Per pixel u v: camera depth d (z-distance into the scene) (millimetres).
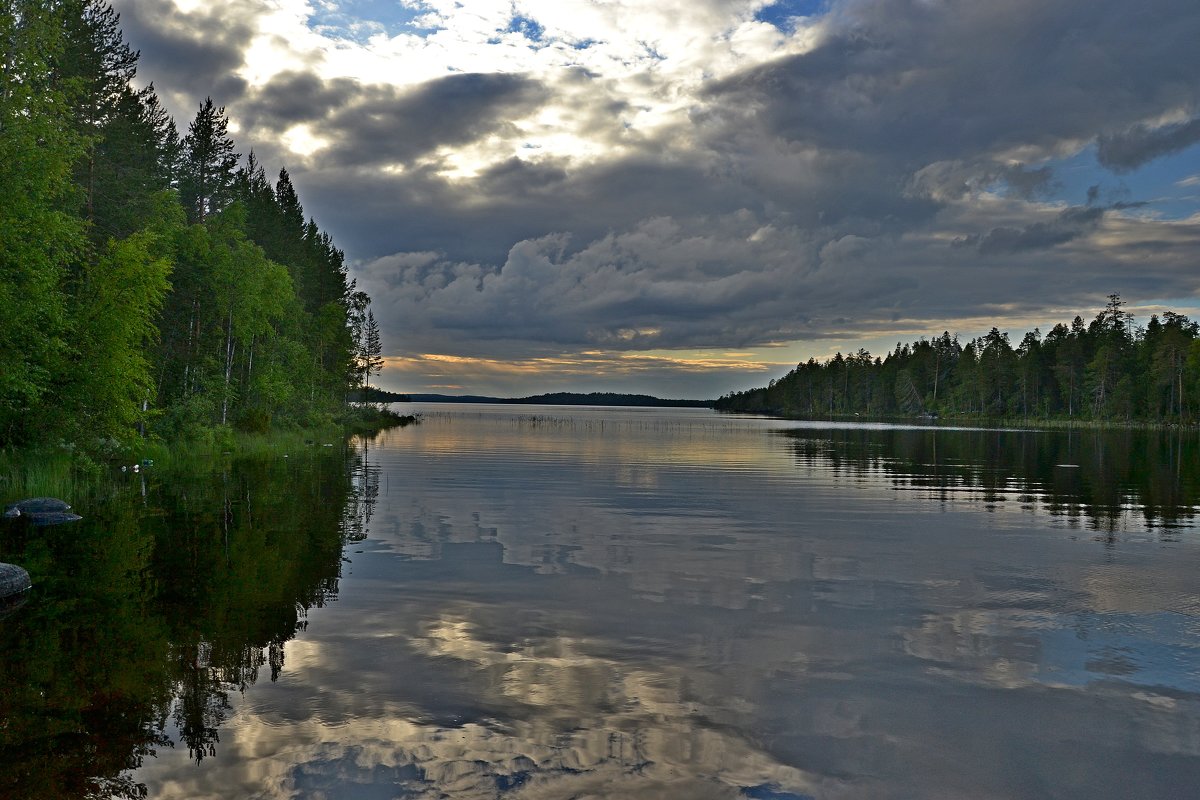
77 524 15992
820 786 5242
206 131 52281
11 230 21953
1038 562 13211
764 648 8258
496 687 6996
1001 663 7875
